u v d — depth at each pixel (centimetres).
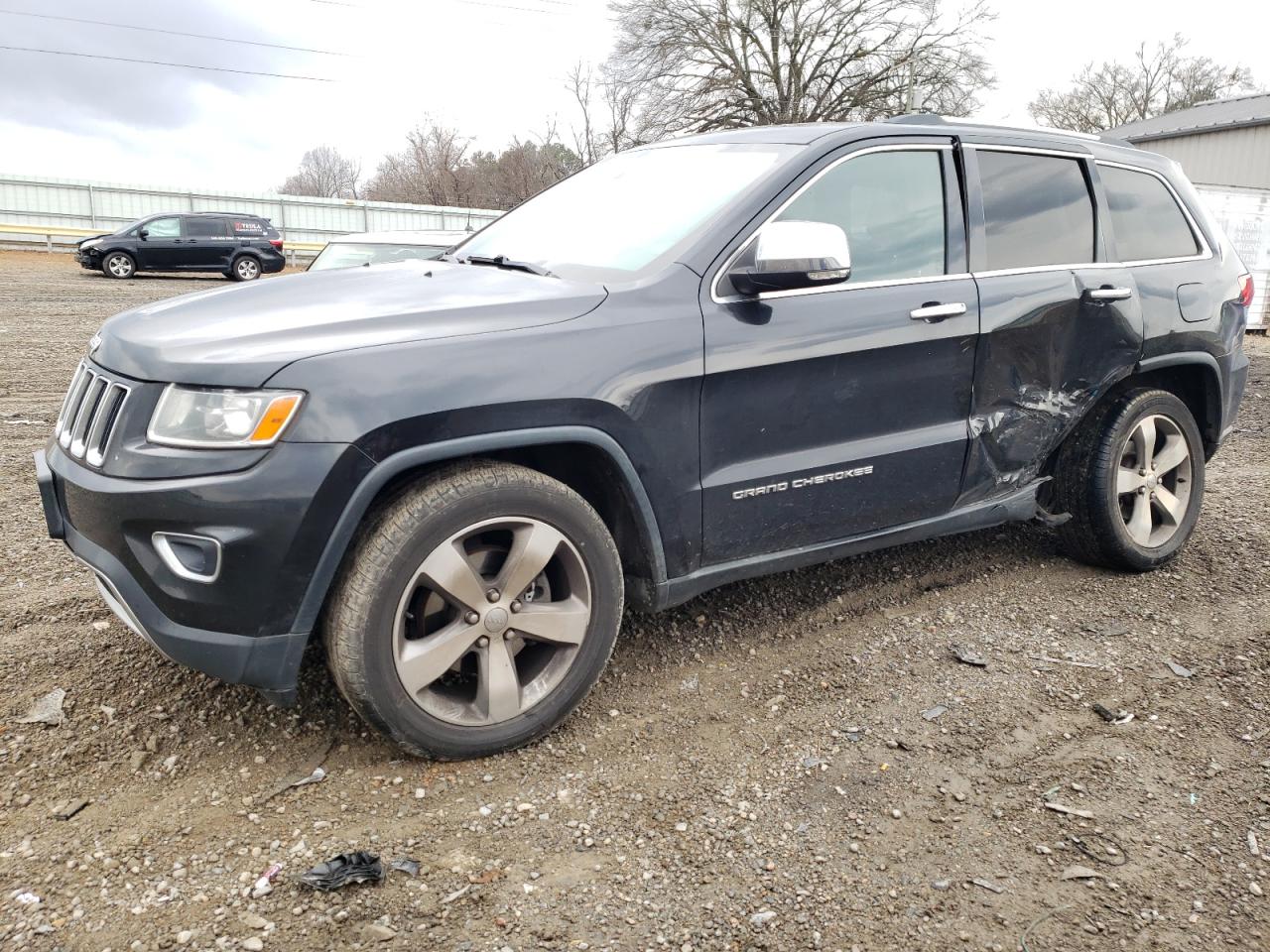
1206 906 225
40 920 210
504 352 260
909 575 418
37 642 338
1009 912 222
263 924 211
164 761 272
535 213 391
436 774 270
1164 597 402
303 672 317
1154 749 290
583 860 237
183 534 239
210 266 2353
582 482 303
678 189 344
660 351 283
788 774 274
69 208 3084
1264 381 1042
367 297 288
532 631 276
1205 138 2831
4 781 259
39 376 874
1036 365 369
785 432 313
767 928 215
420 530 252
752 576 325
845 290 324
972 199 362
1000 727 300
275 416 236
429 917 215
